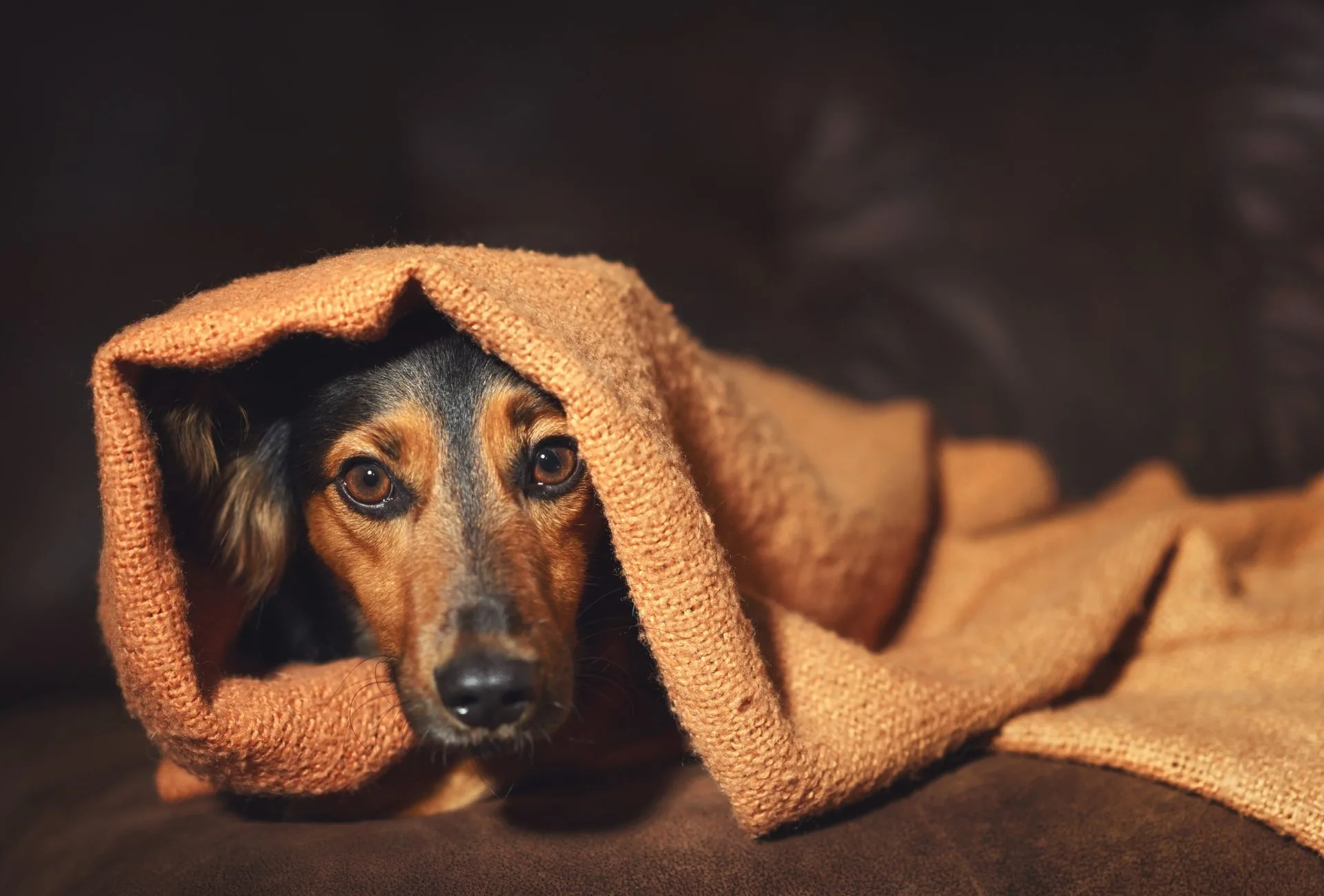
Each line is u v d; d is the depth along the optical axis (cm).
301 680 47
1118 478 89
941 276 91
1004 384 89
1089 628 54
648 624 44
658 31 92
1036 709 51
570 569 50
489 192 87
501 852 45
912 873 44
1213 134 92
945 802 47
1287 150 91
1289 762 46
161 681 44
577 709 52
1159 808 47
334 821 49
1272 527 70
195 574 50
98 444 44
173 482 49
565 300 47
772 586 55
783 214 94
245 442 52
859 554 59
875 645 64
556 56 90
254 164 83
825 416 70
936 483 74
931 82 93
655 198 90
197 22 83
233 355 44
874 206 92
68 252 78
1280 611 58
